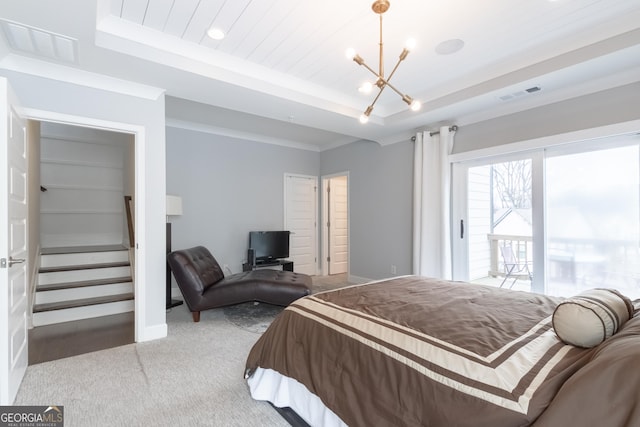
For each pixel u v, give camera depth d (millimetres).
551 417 880
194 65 2662
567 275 3129
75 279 3910
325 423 1550
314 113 3650
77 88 2615
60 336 3039
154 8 2143
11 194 1958
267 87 3088
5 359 1787
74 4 1803
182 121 4641
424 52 2727
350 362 1473
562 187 3162
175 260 3467
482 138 3697
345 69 3045
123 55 2359
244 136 5324
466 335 1374
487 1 2078
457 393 1093
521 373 1076
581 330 1193
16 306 2053
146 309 2939
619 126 2705
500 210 3639
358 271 5473
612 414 804
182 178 4727
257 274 4027
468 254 3938
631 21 2246
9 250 1876
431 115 3746
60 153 5074
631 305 1374
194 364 2457
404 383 1244
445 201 3941
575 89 2953
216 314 3785
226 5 2121
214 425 1729
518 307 1795
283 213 5844
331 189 6418
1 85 1771
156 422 1753
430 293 2121
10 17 1901
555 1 2086
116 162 5504
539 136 3229
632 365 825
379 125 4125
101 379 2217
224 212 5133
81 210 5195
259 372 1956
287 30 2408
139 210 2898
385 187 4984
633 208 2754
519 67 2863
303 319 1836
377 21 2295
